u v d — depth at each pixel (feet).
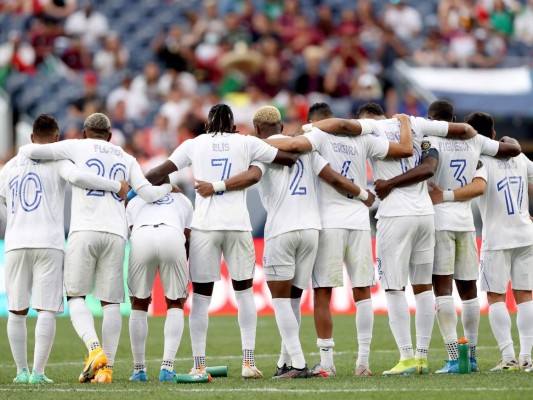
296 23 280.10
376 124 108.17
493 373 104.27
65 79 266.36
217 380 102.94
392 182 106.01
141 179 105.40
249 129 241.14
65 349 143.23
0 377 113.70
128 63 280.31
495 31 285.43
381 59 261.44
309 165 106.32
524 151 241.55
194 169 105.91
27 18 281.74
